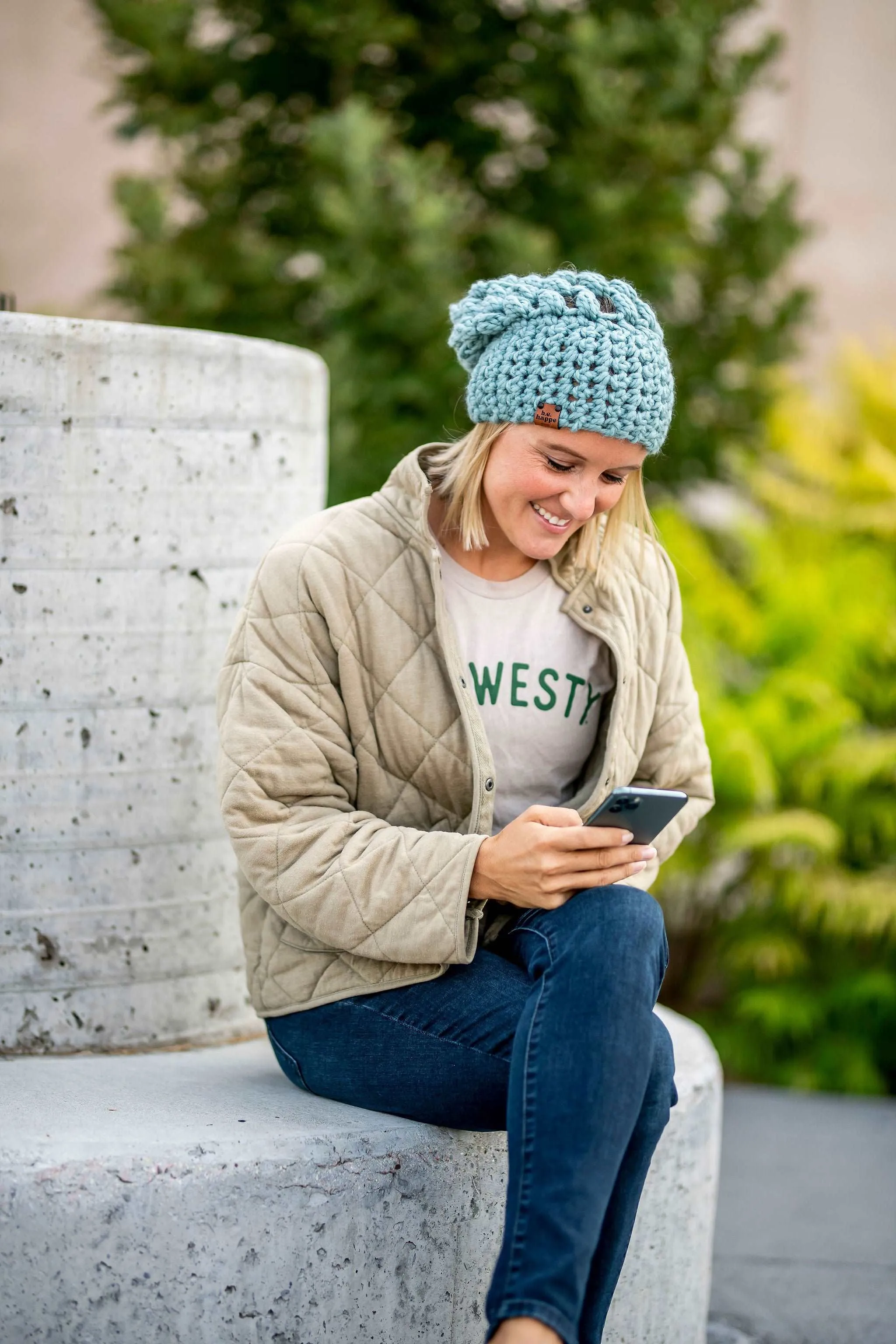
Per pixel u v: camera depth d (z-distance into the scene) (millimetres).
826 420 8805
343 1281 3201
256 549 4141
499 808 3510
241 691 3340
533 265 6945
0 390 3709
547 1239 2699
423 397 7074
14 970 3850
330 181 7031
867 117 11281
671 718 3764
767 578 8039
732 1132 6371
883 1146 6234
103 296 7727
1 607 3764
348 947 3219
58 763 3850
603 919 3014
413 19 7398
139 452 3879
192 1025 4094
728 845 7098
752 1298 4664
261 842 3256
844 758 7344
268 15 7387
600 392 3148
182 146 7828
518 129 8039
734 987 7684
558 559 3533
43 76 10438
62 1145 3080
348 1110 3406
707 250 7742
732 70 7574
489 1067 3143
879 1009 7387
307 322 7703
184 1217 3053
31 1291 2992
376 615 3365
